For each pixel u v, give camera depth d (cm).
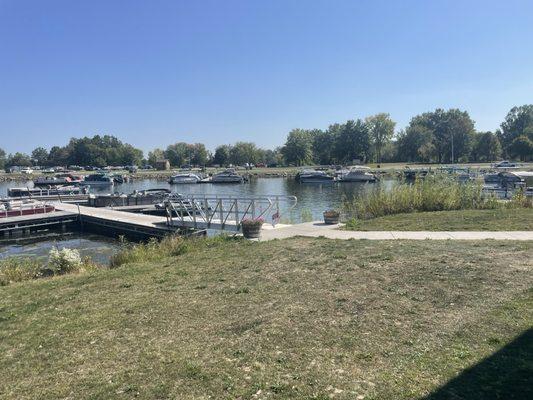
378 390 455
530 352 518
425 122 14875
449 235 1369
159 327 670
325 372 499
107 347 607
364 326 623
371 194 2266
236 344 589
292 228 1680
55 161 17562
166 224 2281
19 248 2362
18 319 760
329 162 14138
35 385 512
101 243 2455
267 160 17288
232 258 1149
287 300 755
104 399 469
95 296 873
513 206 2064
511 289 743
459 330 591
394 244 1203
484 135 11981
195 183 8688
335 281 852
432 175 2419
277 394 459
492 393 435
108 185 8088
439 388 450
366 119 12988
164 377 509
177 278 973
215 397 460
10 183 9919
